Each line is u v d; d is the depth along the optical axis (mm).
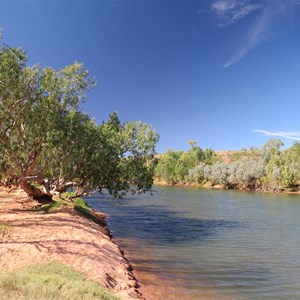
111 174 30109
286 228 33469
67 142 27094
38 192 31297
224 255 21906
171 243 25172
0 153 23984
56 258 14461
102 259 15984
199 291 14875
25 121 25531
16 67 21797
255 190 113812
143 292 14070
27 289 8883
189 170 143125
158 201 64438
